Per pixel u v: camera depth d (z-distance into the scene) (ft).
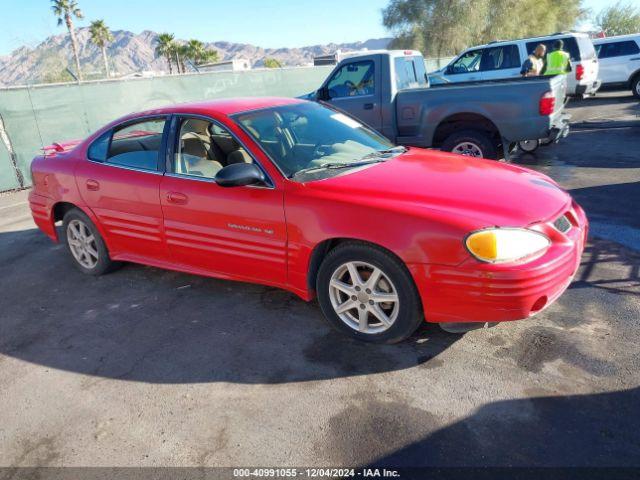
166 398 10.02
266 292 14.20
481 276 9.44
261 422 9.11
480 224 9.58
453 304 9.87
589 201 20.15
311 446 8.45
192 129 13.74
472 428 8.50
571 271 10.32
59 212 16.84
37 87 33.58
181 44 194.59
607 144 30.83
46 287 16.02
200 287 14.92
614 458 7.68
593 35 95.04
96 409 9.89
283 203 11.41
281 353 11.20
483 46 49.16
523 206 10.27
